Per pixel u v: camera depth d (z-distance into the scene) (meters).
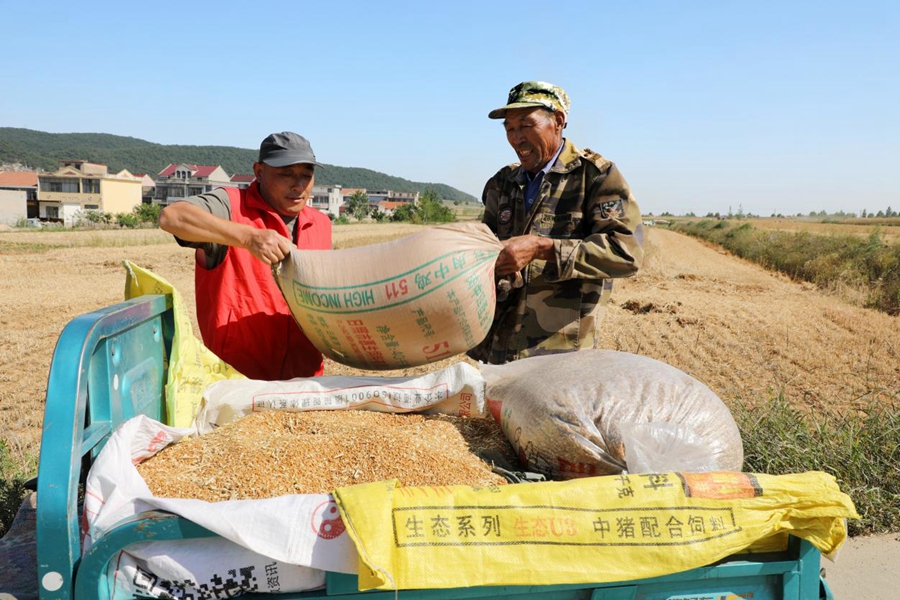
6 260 26.05
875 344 11.05
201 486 2.08
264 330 3.20
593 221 3.37
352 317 2.76
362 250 2.78
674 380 2.57
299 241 3.35
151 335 2.51
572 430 2.36
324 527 1.73
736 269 26.55
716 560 1.86
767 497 1.89
